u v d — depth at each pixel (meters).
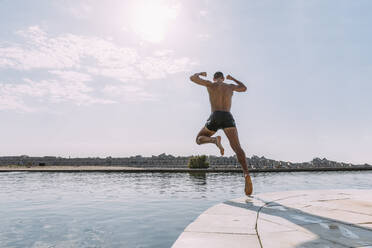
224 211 3.02
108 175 23.84
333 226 2.33
